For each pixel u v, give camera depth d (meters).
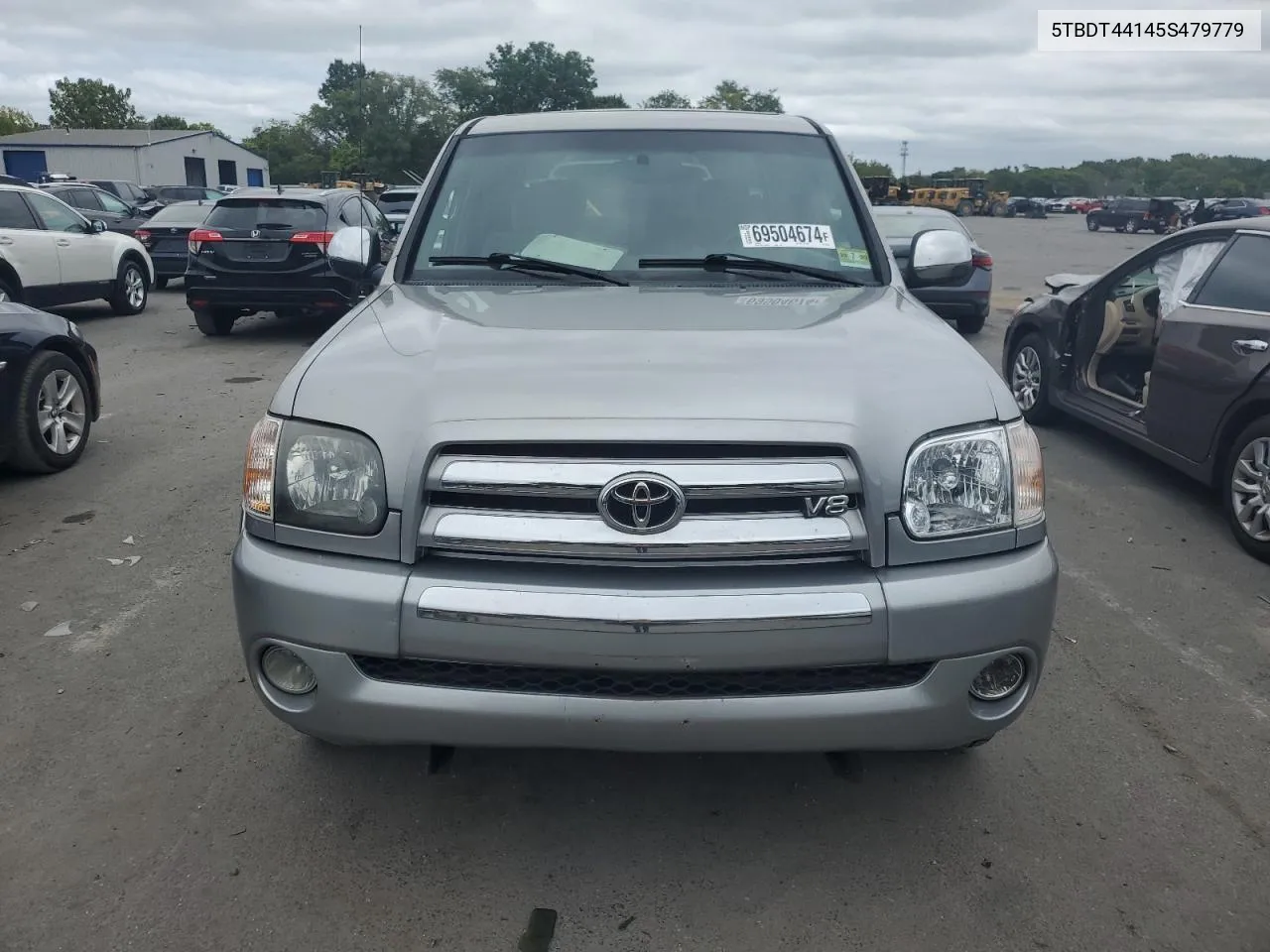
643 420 2.33
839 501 2.37
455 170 3.88
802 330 2.87
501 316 3.00
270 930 2.48
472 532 2.36
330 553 2.46
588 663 2.32
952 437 2.44
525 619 2.30
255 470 2.57
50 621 4.12
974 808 2.97
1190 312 5.60
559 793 3.02
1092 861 2.75
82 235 12.70
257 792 3.01
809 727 2.38
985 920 2.53
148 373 9.49
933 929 2.50
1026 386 7.73
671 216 3.67
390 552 2.40
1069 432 7.45
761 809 2.96
